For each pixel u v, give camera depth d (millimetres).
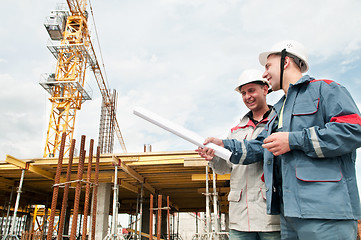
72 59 34125
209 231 10938
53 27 33031
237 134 3010
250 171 2580
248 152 2234
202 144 2172
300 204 1562
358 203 1532
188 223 38156
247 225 2455
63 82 30750
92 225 10516
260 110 2949
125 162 12242
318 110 1684
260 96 2881
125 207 26453
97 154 11328
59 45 32469
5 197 19922
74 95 32469
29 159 12352
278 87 2000
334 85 1654
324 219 1481
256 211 2434
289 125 1756
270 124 2119
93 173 14078
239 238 2551
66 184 9820
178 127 2162
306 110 1711
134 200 22766
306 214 1515
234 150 2225
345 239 1437
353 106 1571
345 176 1554
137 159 11984
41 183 16484
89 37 36750
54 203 9195
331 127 1506
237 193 2607
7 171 13188
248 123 2936
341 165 1568
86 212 10297
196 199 23531
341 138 1458
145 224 22828
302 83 1788
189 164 11352
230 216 2670
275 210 1953
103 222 13523
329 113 1622
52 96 32062
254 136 2764
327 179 1513
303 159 1614
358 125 1460
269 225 2340
